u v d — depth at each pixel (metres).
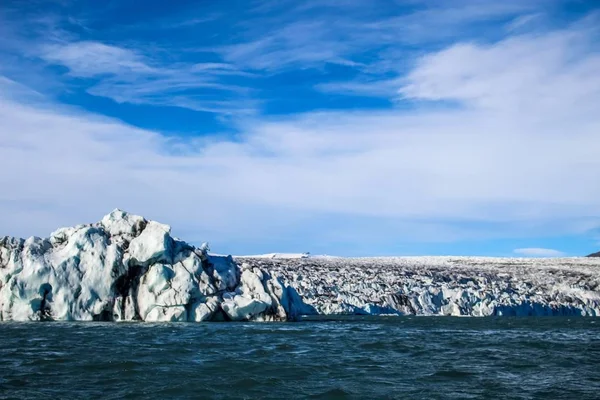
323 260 137.00
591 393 23.16
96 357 28.81
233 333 40.12
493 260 156.88
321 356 31.09
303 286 86.69
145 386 22.72
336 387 23.28
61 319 45.28
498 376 26.45
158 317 46.34
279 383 23.81
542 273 127.38
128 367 26.39
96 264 46.72
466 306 86.25
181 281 47.34
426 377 25.89
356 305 81.19
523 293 101.81
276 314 52.09
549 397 22.42
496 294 93.69
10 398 20.67
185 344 33.88
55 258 46.53
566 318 78.75
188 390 22.17
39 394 21.30
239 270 53.56
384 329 49.28
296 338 38.88
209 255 53.31
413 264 136.25
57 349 31.12
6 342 33.44
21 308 45.25
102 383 23.19
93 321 45.62
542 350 35.62
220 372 25.66
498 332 48.50
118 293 47.03
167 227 48.84
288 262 119.19
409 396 22.22
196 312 47.56
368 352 33.25
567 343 39.53
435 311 85.25
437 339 41.06
